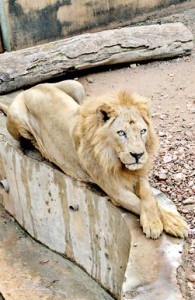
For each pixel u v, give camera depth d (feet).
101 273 21.52
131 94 18.30
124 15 38.63
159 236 17.39
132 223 18.21
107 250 20.49
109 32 31.91
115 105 17.85
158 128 25.26
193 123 25.26
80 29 37.63
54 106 21.61
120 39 31.63
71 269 23.21
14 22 35.32
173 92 28.73
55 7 36.22
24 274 23.35
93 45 31.30
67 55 30.89
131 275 16.12
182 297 15.26
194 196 20.24
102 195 19.97
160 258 16.58
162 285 15.65
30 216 24.98
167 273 16.02
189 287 15.98
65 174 21.81
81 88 23.15
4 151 25.26
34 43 36.45
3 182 26.09
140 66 32.40
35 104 22.57
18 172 24.61
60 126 21.03
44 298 21.97
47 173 22.67
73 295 21.88
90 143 18.63
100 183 19.26
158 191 19.94
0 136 25.52
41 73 30.53
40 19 36.01
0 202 27.58
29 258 24.23
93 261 21.85
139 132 17.53
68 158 21.15
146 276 16.02
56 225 23.49
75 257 23.13
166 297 15.24
